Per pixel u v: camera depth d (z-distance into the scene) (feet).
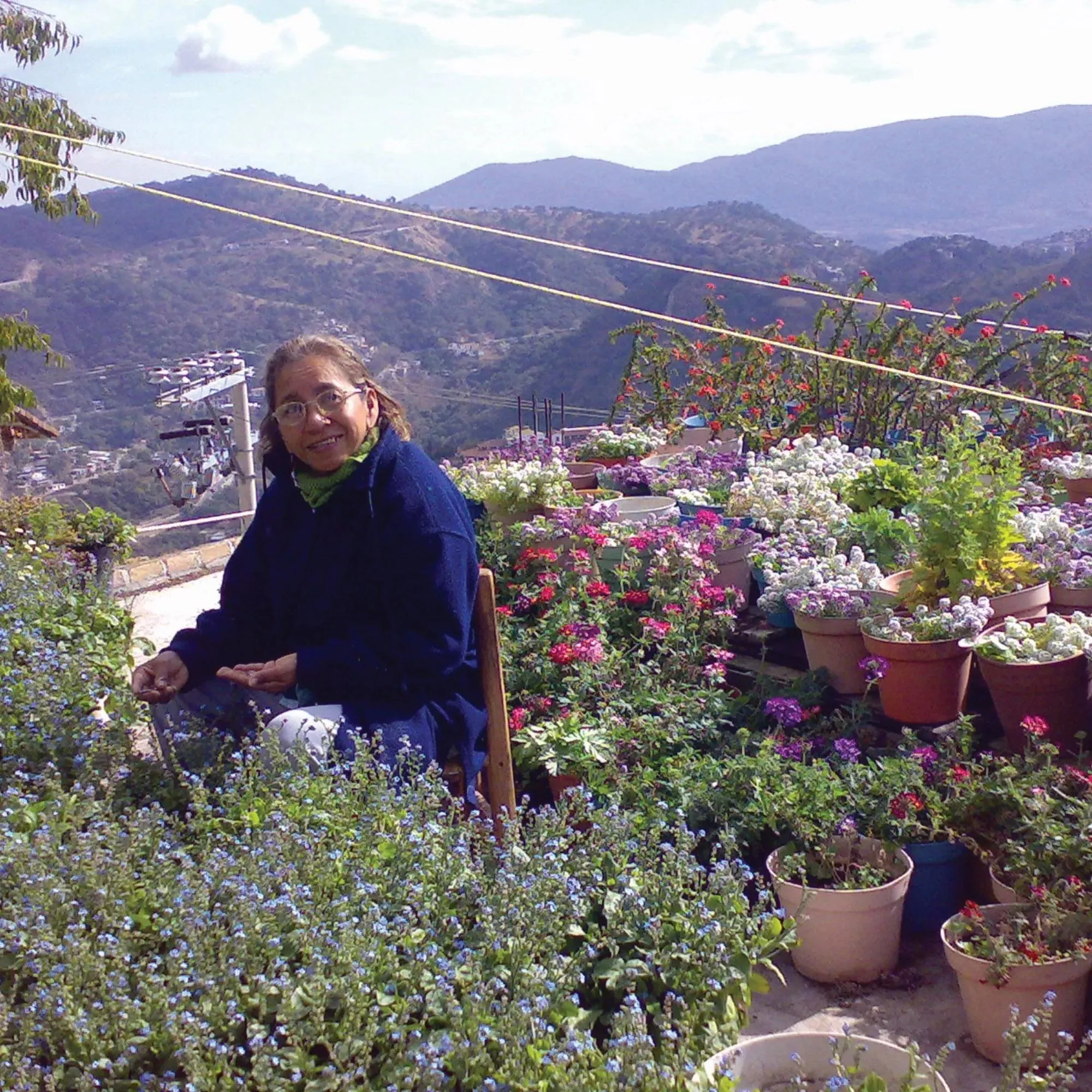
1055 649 11.93
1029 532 15.17
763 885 11.00
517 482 21.08
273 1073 6.46
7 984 7.34
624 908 8.26
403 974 7.20
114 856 8.20
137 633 26.91
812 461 21.03
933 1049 9.42
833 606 13.99
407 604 10.80
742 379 30.83
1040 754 11.25
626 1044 6.55
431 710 10.75
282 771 9.55
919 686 12.64
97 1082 6.34
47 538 29.37
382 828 8.89
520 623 16.51
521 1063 6.61
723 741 13.42
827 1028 9.79
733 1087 6.97
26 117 36.45
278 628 11.87
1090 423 24.52
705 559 16.53
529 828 9.47
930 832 11.00
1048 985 8.81
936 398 26.73
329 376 10.79
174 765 10.36
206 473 56.49
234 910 7.43
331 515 11.22
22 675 12.79
